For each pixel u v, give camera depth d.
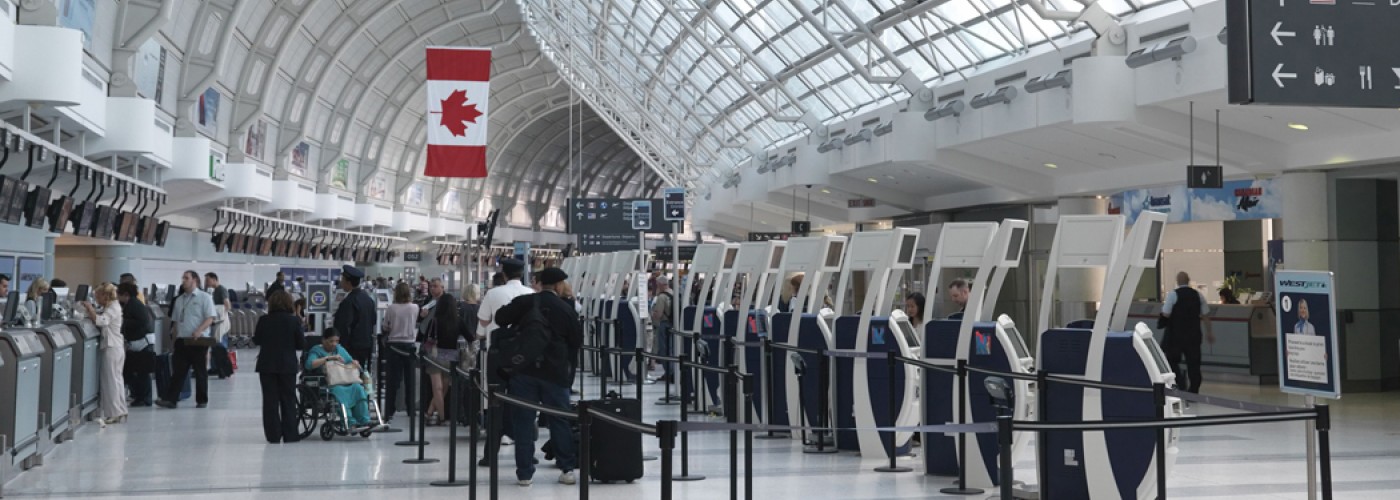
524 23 49.38
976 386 9.41
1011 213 25.72
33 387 10.30
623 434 9.83
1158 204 22.92
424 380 11.20
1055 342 8.46
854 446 11.48
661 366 22.59
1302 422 13.85
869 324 10.87
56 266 31.72
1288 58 7.55
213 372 22.48
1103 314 8.16
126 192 20.97
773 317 12.84
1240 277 24.64
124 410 14.27
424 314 16.97
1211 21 13.88
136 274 32.25
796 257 13.22
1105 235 8.39
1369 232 17.52
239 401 17.30
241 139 33.28
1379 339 17.62
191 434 13.27
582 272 31.45
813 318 11.88
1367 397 16.84
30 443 10.23
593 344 23.28
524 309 9.66
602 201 28.66
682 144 43.62
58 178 21.64
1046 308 8.59
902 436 10.80
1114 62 14.88
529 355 9.50
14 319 11.72
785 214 39.97
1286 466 10.54
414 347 12.52
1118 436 8.10
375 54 43.50
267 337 12.57
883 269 10.86
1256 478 9.89
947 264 9.98
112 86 20.78
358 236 49.03
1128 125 15.25
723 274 17.19
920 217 29.89
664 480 5.84
